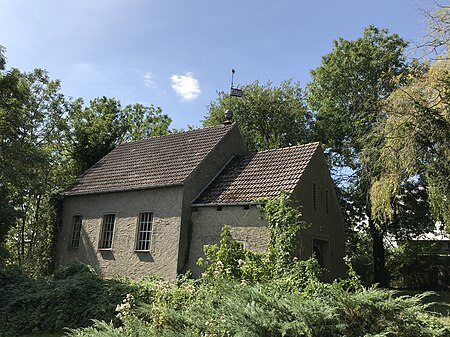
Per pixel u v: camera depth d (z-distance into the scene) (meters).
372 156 15.98
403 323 5.62
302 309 5.27
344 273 18.62
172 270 15.78
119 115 34.12
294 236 12.98
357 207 25.36
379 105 15.84
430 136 13.37
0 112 18.45
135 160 20.92
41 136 25.80
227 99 33.38
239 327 5.41
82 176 21.97
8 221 16.02
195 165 17.39
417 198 21.83
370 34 27.05
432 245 24.77
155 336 5.93
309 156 16.75
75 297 11.41
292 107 32.19
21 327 10.89
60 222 21.00
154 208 17.28
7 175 16.69
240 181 16.94
